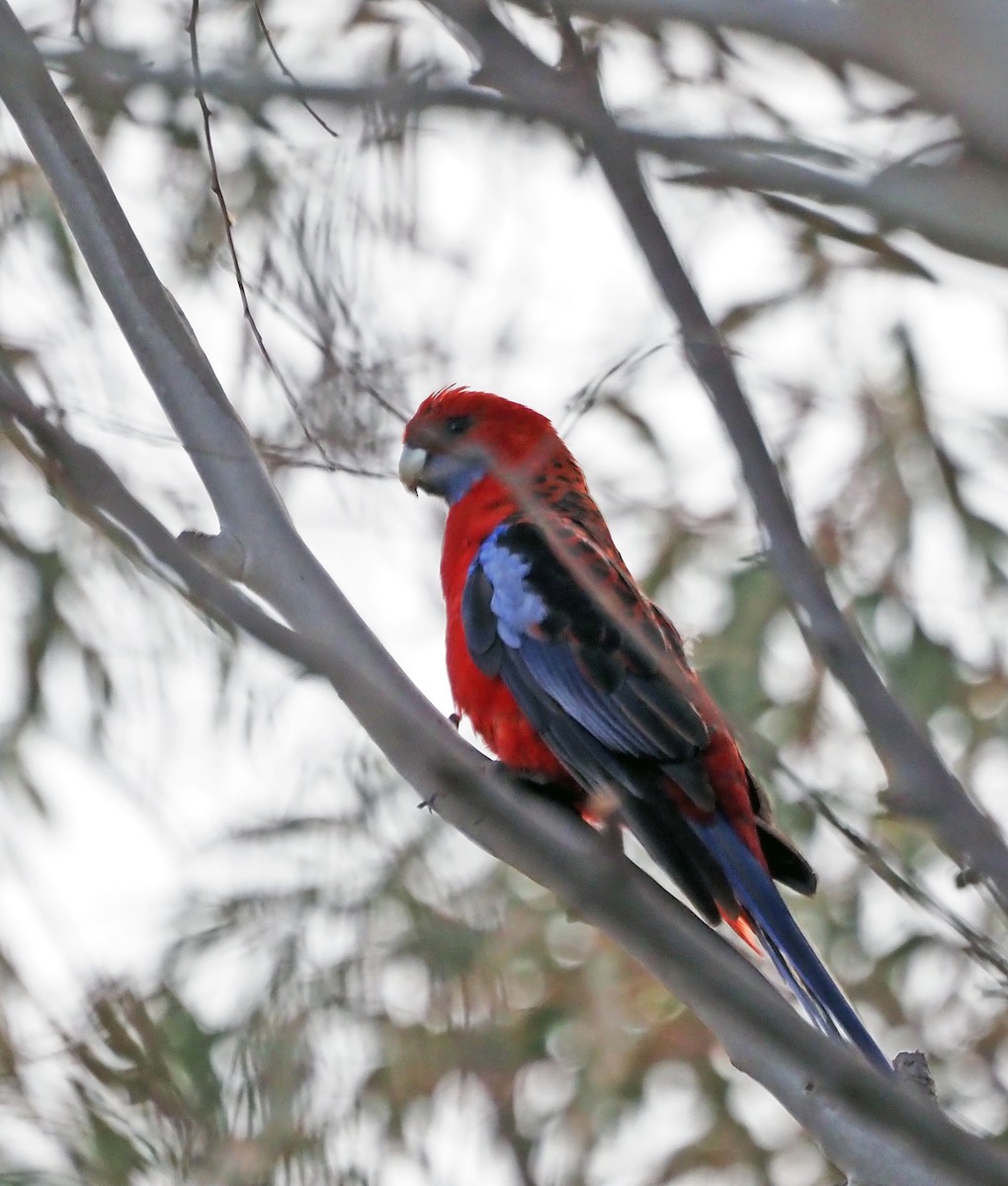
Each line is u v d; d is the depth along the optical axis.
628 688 11.06
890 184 6.62
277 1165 11.59
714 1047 13.85
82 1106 11.01
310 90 8.05
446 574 12.41
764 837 11.09
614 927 6.94
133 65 8.83
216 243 9.73
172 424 9.18
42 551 10.88
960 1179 5.97
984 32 5.52
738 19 6.19
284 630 6.66
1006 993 8.85
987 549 12.51
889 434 12.02
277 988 12.21
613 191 7.45
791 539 7.61
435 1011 12.42
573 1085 13.67
